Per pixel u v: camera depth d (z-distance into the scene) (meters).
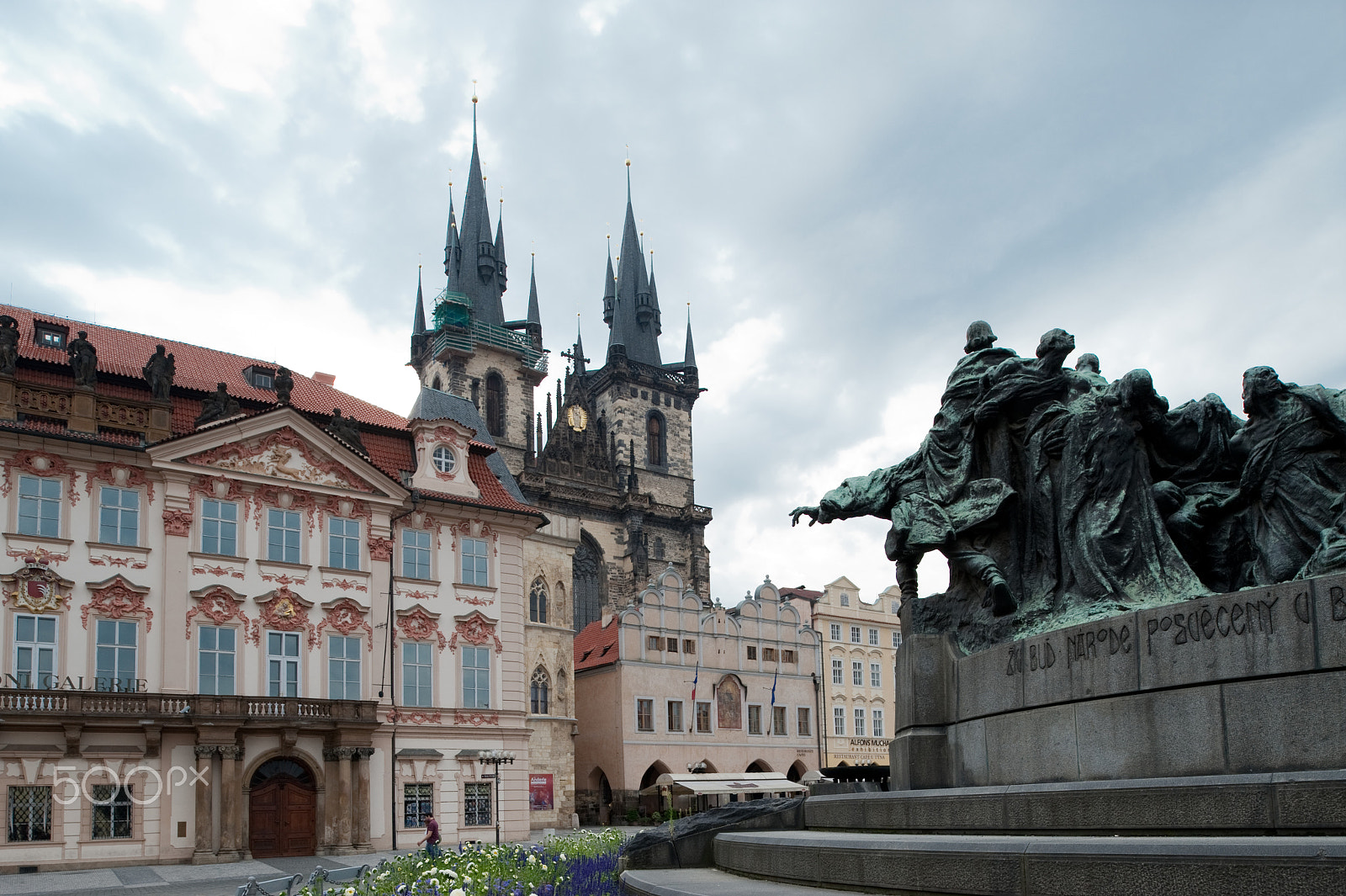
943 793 12.84
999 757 14.05
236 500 46.97
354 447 50.41
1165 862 8.42
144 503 44.84
